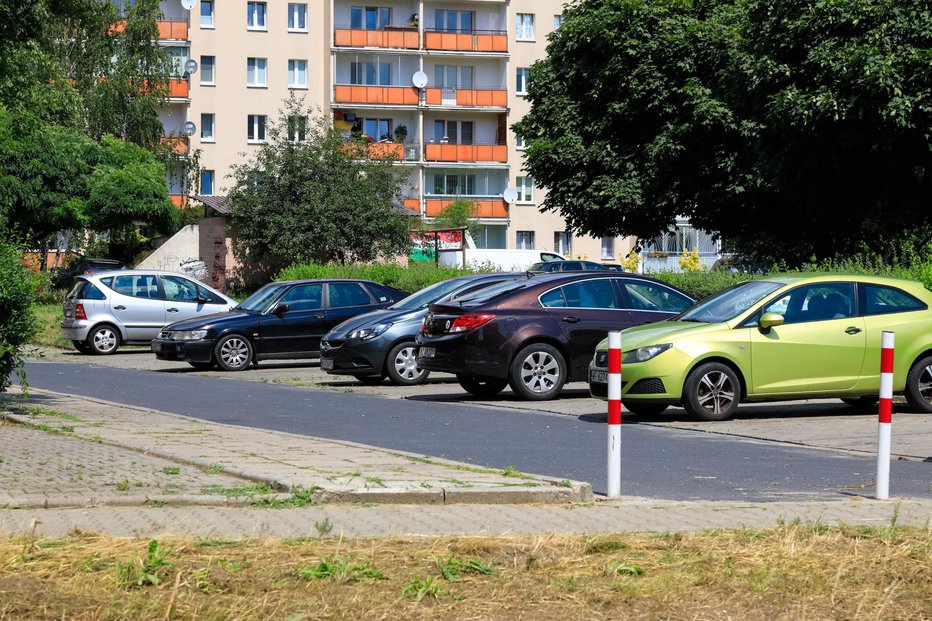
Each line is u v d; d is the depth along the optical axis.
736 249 53.28
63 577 5.63
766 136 38.72
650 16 46.00
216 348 24.83
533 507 8.39
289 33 77.50
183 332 24.86
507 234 81.44
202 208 72.69
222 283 56.94
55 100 42.25
